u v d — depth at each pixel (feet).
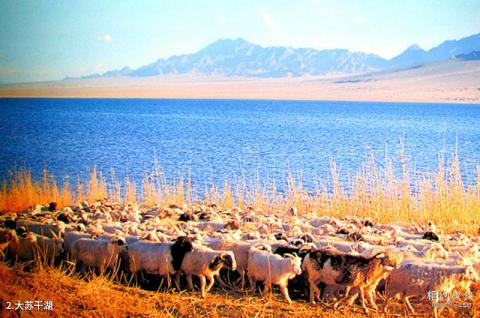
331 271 50.37
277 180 155.94
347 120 469.57
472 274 49.03
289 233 68.23
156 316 46.32
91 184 127.24
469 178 153.28
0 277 50.39
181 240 53.78
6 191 114.11
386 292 50.55
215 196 112.47
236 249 57.11
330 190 136.36
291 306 50.42
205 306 49.32
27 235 59.82
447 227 82.58
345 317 47.93
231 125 412.16
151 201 111.24
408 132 344.08
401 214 92.27
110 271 56.80
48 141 285.64
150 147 254.88
